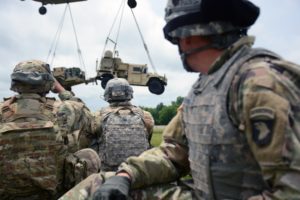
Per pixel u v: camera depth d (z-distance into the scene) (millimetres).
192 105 2127
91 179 2582
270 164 1695
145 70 25422
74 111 4629
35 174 4020
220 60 1998
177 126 2582
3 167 3990
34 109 4180
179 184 2635
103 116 6105
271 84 1729
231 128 1867
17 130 3982
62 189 4410
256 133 1729
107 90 6352
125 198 2291
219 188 1965
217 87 1939
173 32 2107
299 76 1793
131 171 2471
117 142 5973
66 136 4445
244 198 1892
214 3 1965
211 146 1953
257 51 1909
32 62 4352
